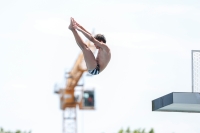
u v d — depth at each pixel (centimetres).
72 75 16625
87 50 3594
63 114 18462
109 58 3669
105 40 3719
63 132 18488
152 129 10931
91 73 3653
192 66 4531
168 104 4375
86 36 3553
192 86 4509
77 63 15638
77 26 3544
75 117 18550
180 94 4303
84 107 18025
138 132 10681
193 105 4431
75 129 18688
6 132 11494
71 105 17975
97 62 3656
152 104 4703
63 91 18012
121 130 10531
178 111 4975
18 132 11581
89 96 18025
